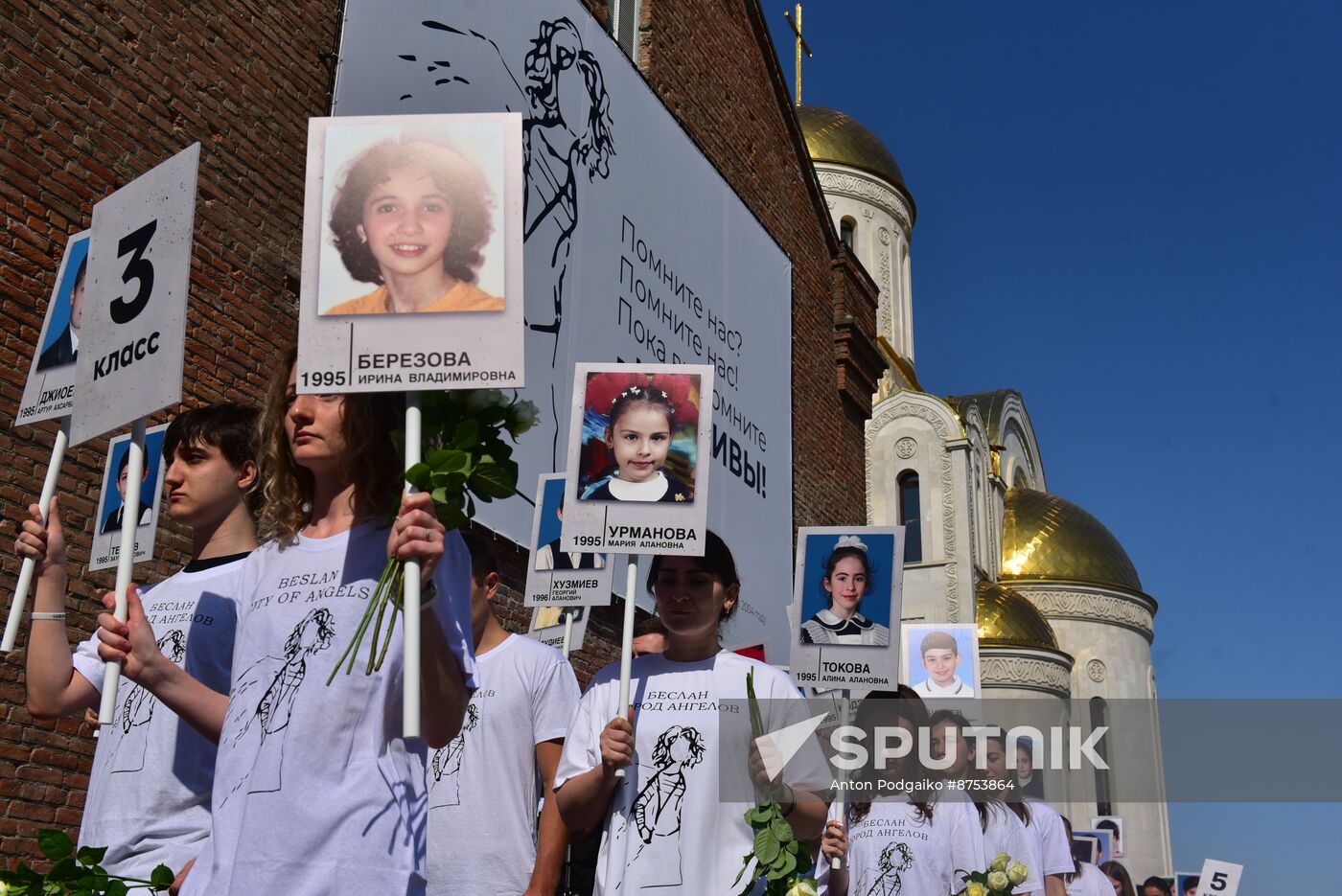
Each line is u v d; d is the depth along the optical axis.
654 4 15.95
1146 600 37.06
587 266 13.02
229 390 9.31
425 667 2.79
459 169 3.06
